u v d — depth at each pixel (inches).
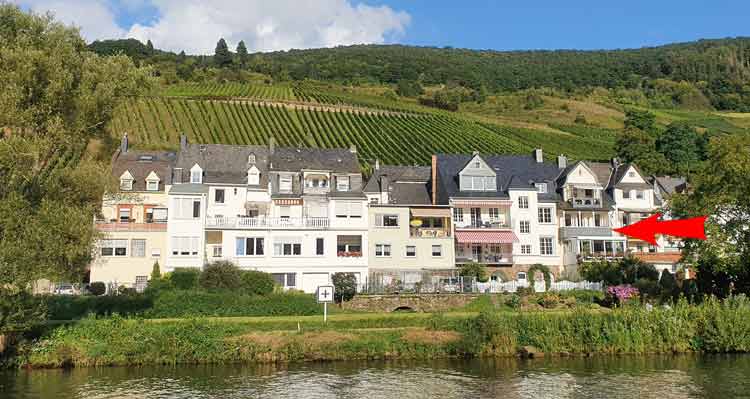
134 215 2898.6
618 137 6013.8
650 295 2341.3
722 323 1696.6
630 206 3265.3
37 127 1561.3
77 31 1689.2
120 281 2566.4
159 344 1573.6
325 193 2866.6
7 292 1434.5
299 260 2694.4
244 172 2979.8
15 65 1510.8
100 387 1344.7
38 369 1515.7
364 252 2741.1
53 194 1601.9
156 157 3238.2
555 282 2628.0
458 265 2893.7
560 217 3179.1
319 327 1760.6
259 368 1536.7
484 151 4958.2
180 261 2566.4
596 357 1662.2
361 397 1268.5
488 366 1556.3
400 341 1652.3
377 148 4968.0
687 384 1363.2
